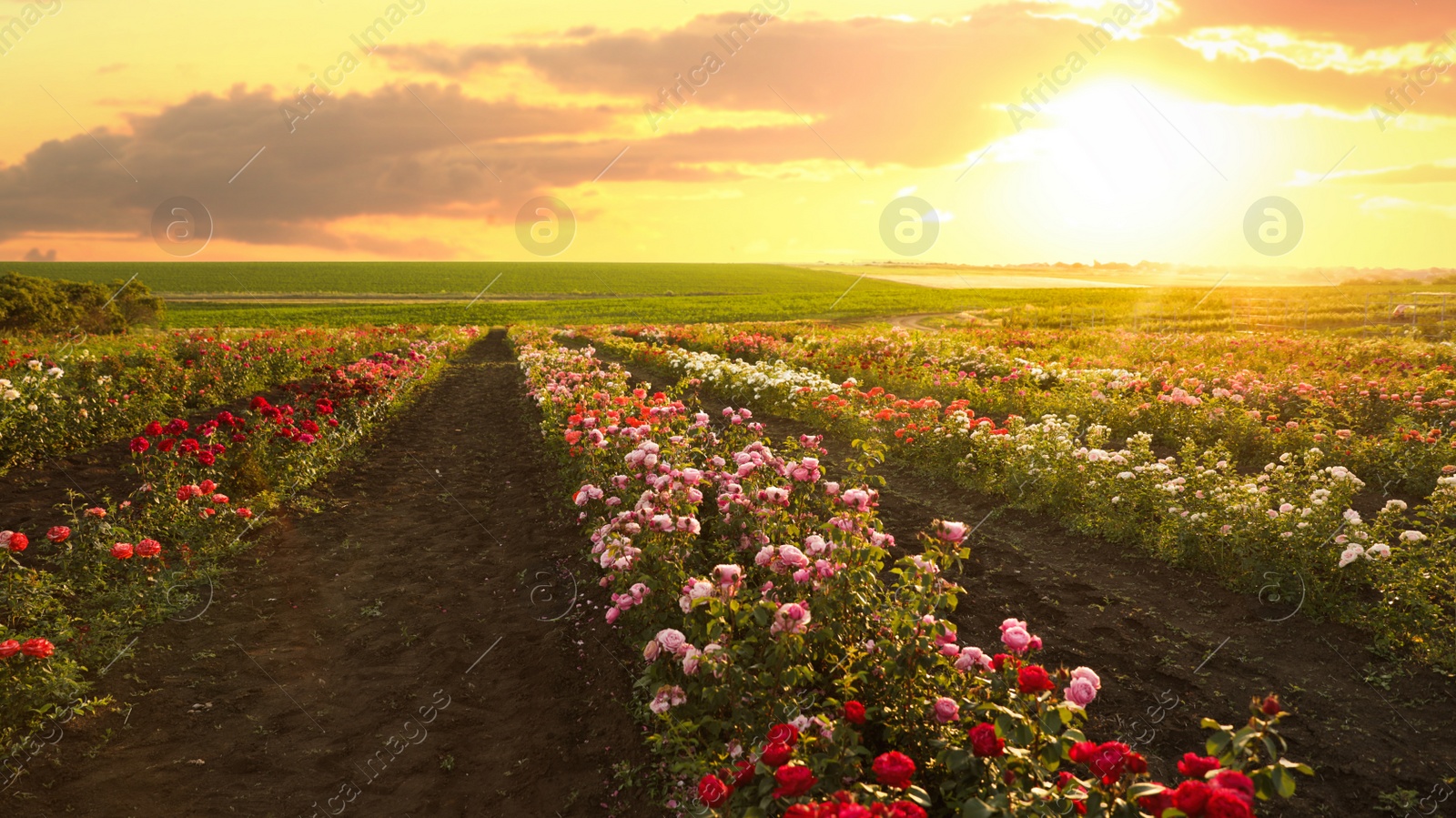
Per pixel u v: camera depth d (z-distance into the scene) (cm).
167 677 398
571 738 355
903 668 274
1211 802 165
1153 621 448
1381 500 659
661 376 1748
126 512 601
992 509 661
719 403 1262
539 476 830
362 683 407
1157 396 1038
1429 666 386
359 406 1020
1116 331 2412
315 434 769
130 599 459
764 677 277
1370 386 948
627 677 396
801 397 1047
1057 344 1941
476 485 805
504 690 402
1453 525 573
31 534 554
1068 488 632
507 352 2873
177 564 525
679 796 292
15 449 713
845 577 315
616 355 2431
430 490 781
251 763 335
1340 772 314
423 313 6009
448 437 1063
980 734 217
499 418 1238
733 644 288
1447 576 449
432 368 1831
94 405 855
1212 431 869
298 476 733
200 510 563
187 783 318
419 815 305
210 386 1191
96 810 296
